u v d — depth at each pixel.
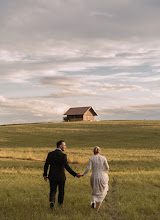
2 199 9.21
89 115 100.94
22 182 12.70
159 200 9.38
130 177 14.80
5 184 12.10
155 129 58.25
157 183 12.85
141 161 23.67
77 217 7.11
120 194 10.29
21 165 20.83
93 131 59.00
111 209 8.43
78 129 63.38
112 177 14.95
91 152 31.95
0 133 59.78
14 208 7.98
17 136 54.91
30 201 8.95
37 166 20.47
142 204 8.73
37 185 12.02
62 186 8.23
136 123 73.50
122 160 24.17
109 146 39.53
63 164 8.07
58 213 7.54
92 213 7.66
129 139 46.75
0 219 6.84
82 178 14.59
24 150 35.66
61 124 76.75
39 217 7.04
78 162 23.38
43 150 35.44
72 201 9.02
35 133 58.62
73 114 98.81
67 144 42.66
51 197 7.89
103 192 8.10
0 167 19.72
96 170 8.23
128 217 7.41
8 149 37.03
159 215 7.57
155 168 19.75
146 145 39.62
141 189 11.45
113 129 61.38
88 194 10.18
